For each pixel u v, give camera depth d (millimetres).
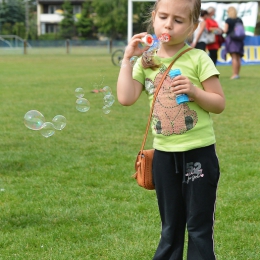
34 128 4453
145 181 3404
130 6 21922
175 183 3297
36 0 94188
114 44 49469
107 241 4324
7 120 9914
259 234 4453
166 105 3227
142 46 3258
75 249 4184
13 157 7055
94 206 5137
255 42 25406
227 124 9367
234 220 4770
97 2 69500
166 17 3141
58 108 11383
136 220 4785
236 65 17688
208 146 3232
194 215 3256
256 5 25125
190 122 3207
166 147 3264
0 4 74938
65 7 74375
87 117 10227
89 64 27000
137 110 11141
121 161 6832
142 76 3336
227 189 5598
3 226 4648
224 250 4137
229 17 17406
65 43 49688
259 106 11484
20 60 32219
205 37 16172
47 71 22484
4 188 5730
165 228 3395
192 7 3131
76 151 7418
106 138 8281
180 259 3393
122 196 5422
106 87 4254
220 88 3234
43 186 5820
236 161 6738
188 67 3211
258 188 5605
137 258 4012
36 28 81875
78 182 5934
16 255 4082
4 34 69375
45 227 4625
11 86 16156
